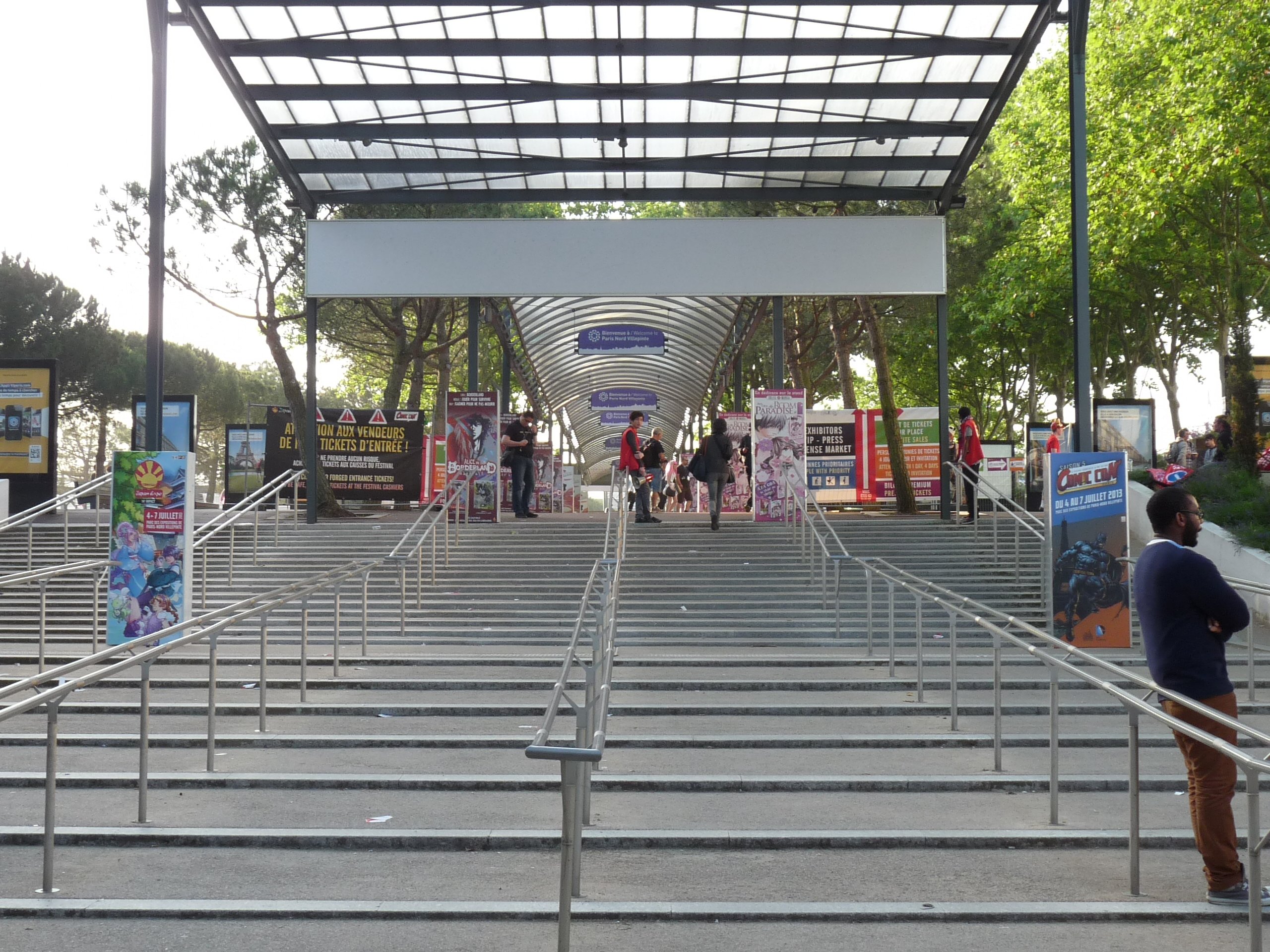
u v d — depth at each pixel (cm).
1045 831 668
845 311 3131
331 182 2234
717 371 3400
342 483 2558
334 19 1761
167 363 5819
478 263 2123
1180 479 1346
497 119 2034
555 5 1709
